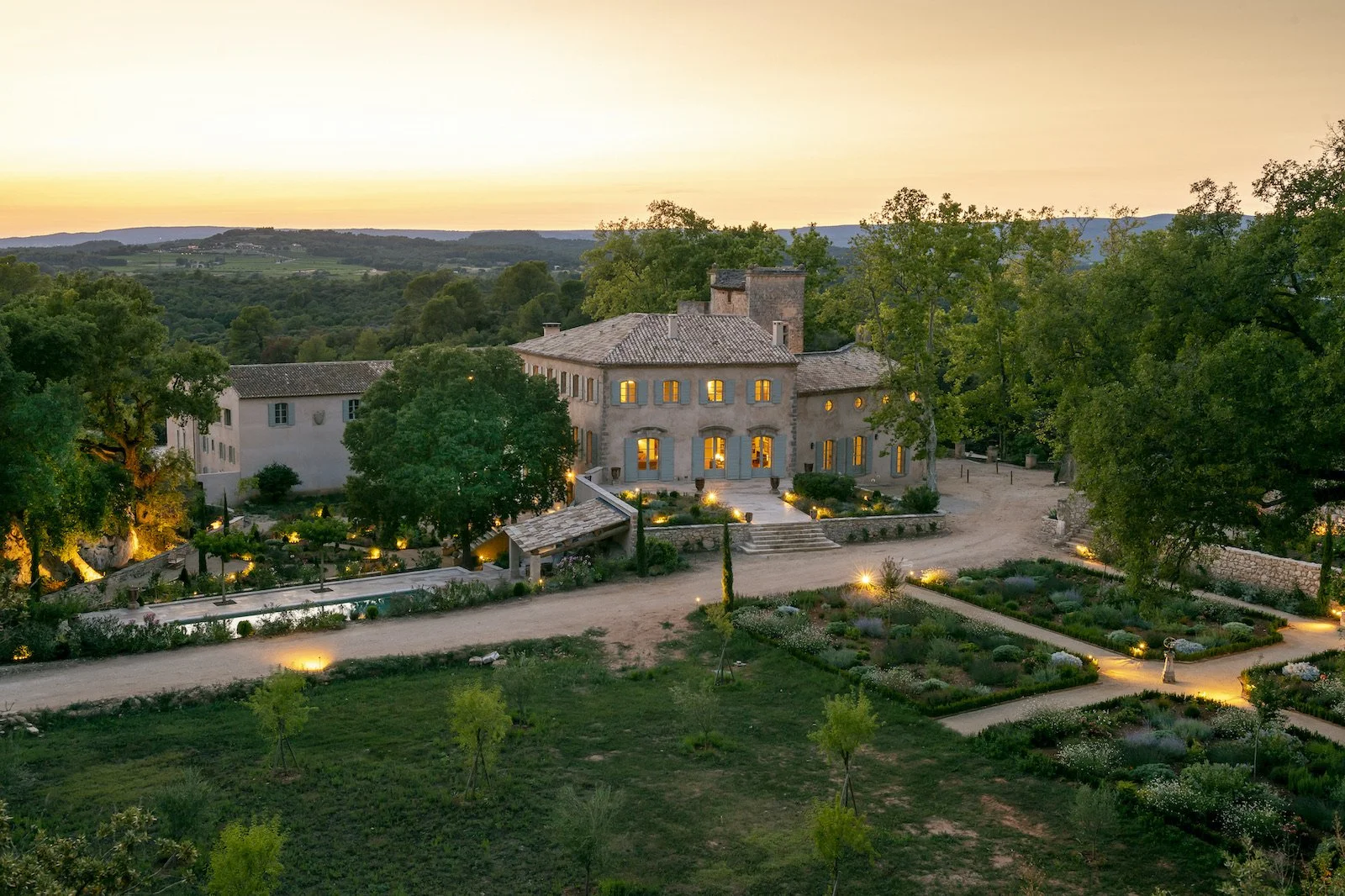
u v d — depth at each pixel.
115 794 26.22
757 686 35.44
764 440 65.88
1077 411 37.62
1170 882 22.50
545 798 26.59
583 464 66.44
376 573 53.72
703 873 23.05
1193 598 42.53
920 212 61.28
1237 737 29.72
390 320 166.12
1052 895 22.06
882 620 41.50
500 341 129.50
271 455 78.44
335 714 32.38
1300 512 28.83
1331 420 25.94
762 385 65.00
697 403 64.12
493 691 29.27
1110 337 36.31
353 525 59.28
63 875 17.55
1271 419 27.81
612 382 62.81
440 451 54.78
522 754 29.38
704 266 101.88
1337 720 31.02
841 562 51.09
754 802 26.59
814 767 28.73
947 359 82.25
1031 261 75.56
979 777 27.81
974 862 23.50
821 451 68.88
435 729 31.09
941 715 32.19
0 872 16.52
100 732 30.73
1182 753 28.02
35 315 52.88
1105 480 29.41
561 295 140.25
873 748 29.91
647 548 50.59
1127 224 76.19
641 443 63.81
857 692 34.16
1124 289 34.38
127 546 62.03
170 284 193.25
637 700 33.84
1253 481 28.31
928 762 28.89
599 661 37.91
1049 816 25.58
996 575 48.22
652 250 102.75
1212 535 30.03
